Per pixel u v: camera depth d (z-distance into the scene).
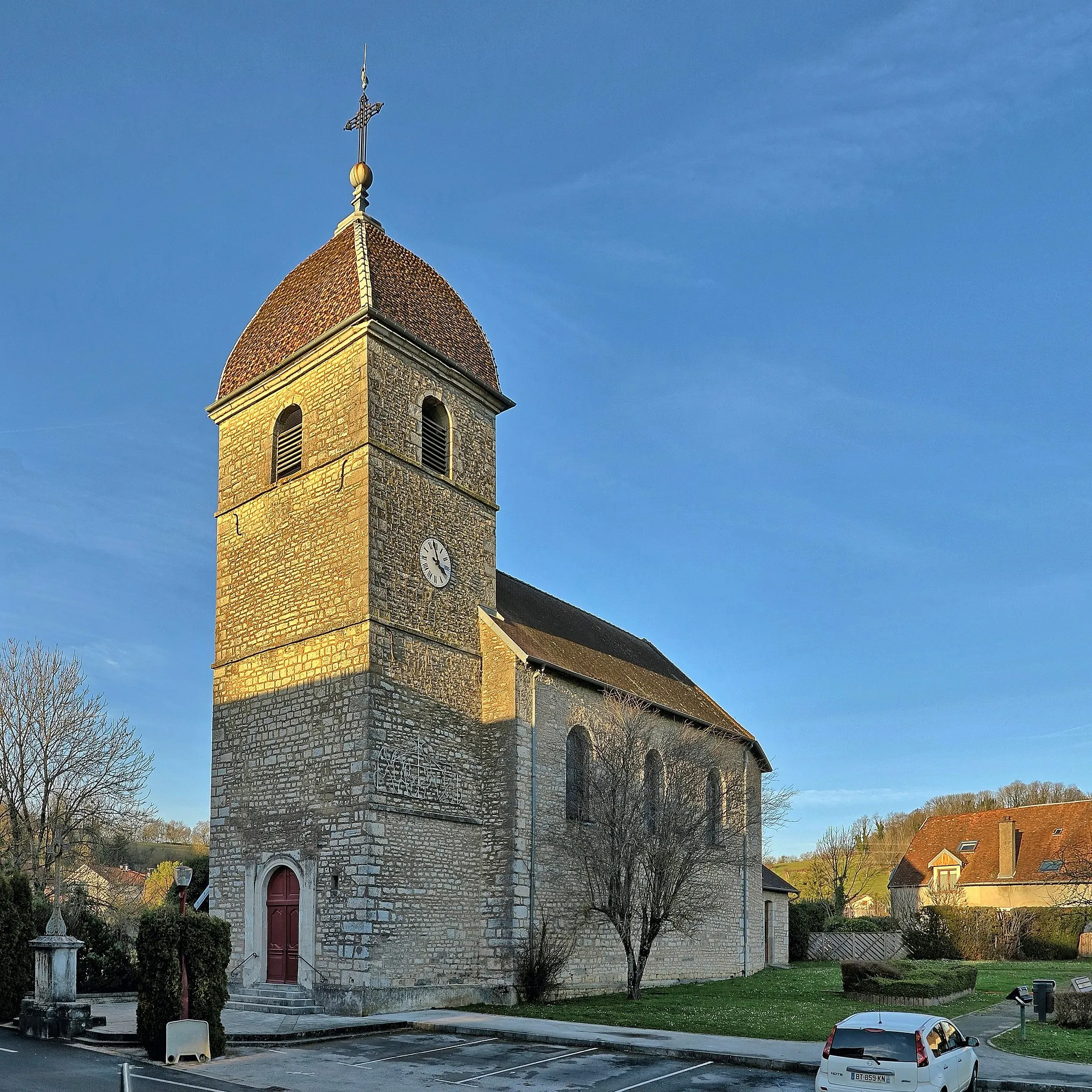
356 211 27.00
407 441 24.38
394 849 21.64
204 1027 16.08
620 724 26.02
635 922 27.62
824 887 75.19
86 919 24.48
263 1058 16.28
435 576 24.45
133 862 52.84
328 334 24.17
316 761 22.48
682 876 25.39
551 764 25.44
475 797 24.25
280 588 24.33
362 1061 16.16
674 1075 15.12
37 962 18.30
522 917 23.48
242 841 23.59
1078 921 42.41
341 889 21.27
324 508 23.80
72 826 34.16
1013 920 42.19
